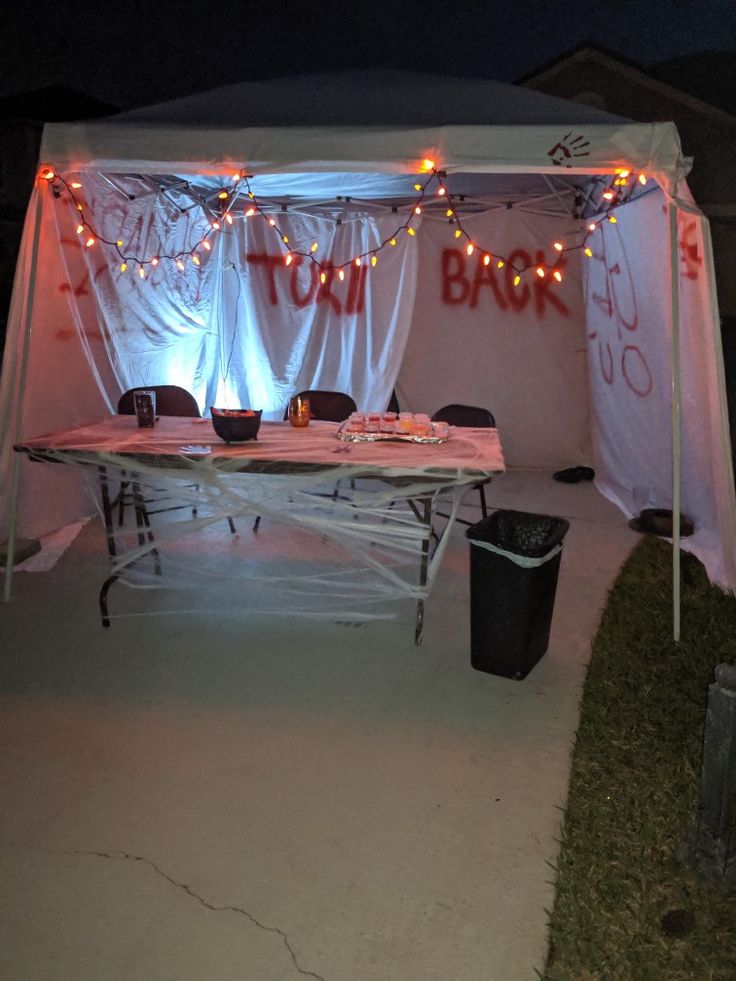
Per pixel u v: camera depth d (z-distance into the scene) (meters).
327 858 2.24
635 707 3.03
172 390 5.17
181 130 3.58
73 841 2.29
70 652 3.46
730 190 8.07
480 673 3.34
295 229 6.81
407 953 1.93
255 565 4.53
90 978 1.85
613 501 6.05
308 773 2.63
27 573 4.36
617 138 3.41
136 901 2.08
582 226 6.62
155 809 2.44
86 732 2.85
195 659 3.42
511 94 4.07
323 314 6.91
